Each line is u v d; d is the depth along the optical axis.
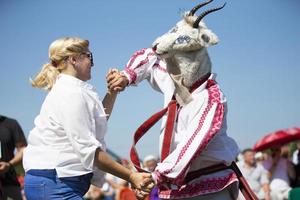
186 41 3.86
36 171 3.81
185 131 3.90
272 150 9.41
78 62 3.97
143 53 4.35
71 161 3.79
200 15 3.91
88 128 3.77
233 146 3.98
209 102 3.79
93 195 11.09
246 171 9.37
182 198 3.92
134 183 3.79
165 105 4.16
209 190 3.86
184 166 3.66
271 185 9.25
